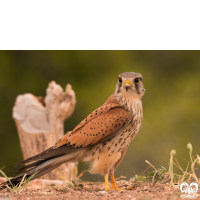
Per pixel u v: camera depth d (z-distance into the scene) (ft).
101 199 15.28
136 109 19.86
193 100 52.95
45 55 56.08
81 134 18.93
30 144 26.96
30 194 17.06
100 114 19.45
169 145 48.65
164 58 57.31
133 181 20.18
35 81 54.95
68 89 27.96
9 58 55.36
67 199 15.52
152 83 55.62
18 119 28.14
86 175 42.63
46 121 27.91
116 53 56.03
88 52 56.39
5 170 49.65
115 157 19.21
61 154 18.99
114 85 53.83
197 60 56.95
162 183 18.75
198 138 49.29
